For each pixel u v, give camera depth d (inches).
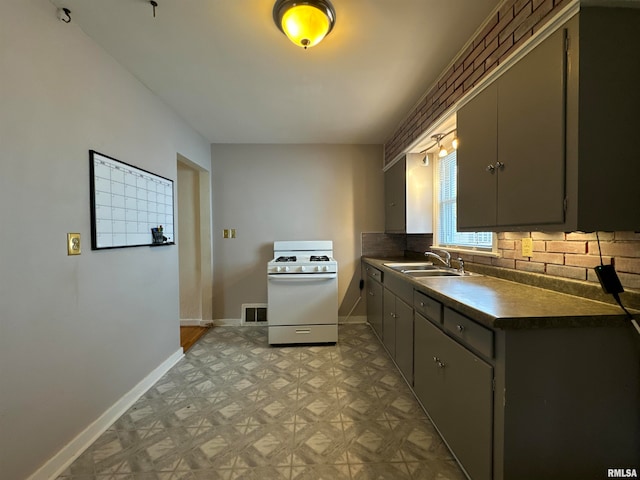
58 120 56.1
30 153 50.6
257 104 99.1
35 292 51.2
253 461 57.0
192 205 143.3
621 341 41.1
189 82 84.1
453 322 53.5
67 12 56.6
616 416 41.2
